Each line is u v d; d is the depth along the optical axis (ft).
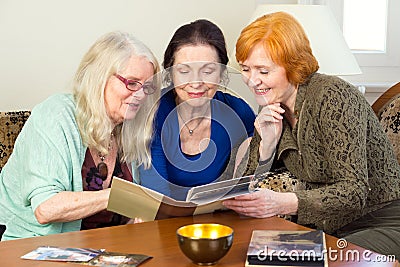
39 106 7.08
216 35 7.31
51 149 6.74
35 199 6.56
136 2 9.96
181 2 10.22
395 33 11.85
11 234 7.06
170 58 7.30
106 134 6.95
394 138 9.02
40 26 9.48
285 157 7.75
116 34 7.13
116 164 7.14
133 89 6.89
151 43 10.12
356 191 6.84
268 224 6.03
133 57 6.89
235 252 5.27
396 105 9.12
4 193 7.22
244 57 7.37
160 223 6.06
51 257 5.16
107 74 6.85
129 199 5.97
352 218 7.48
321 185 7.50
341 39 9.56
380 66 11.88
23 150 6.95
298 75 7.30
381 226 7.42
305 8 9.36
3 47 9.33
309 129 7.30
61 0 9.53
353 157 6.97
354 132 7.01
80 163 6.96
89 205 6.46
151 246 5.43
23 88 9.50
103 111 6.89
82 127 6.91
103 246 5.45
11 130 8.36
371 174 7.56
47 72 9.59
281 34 7.18
